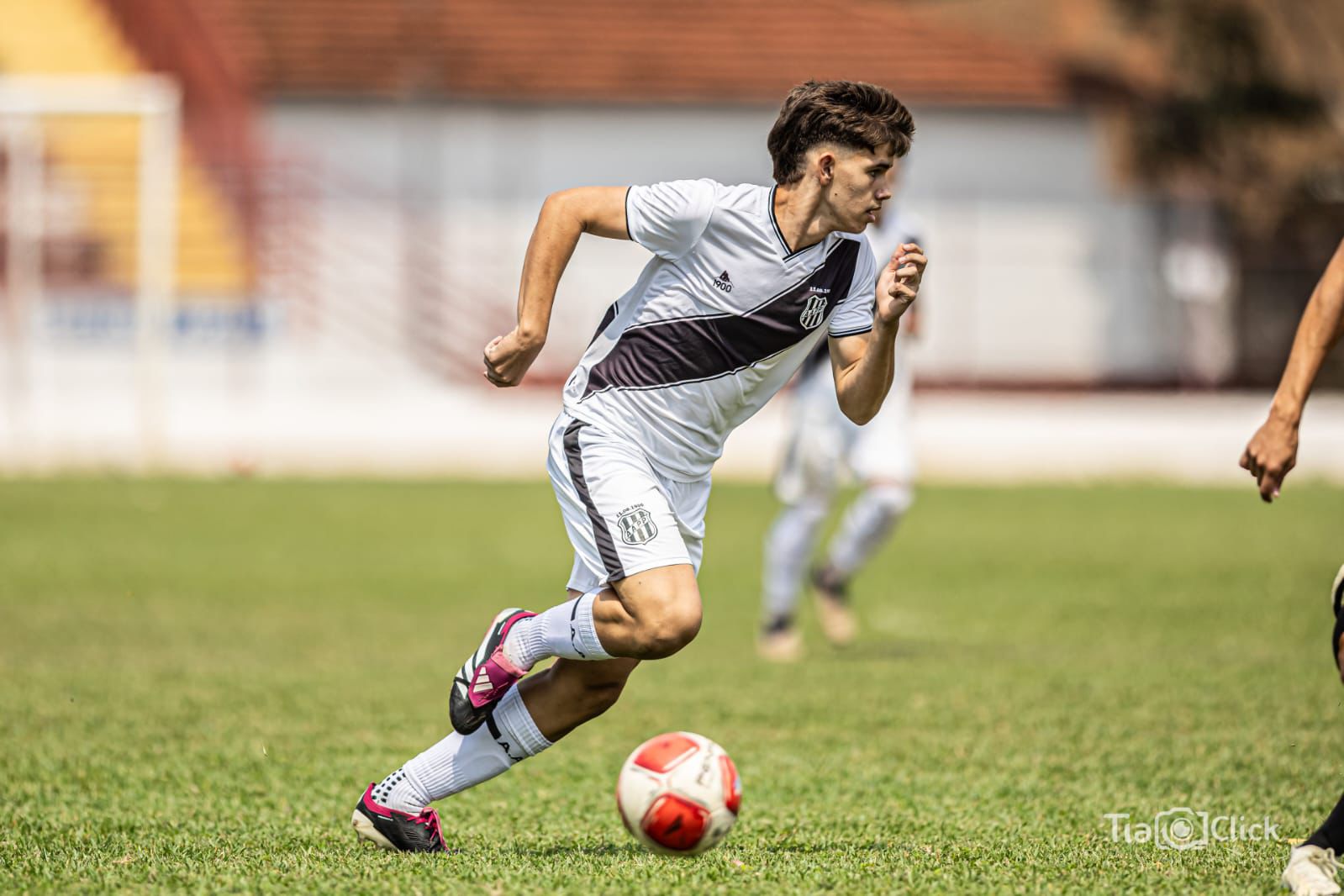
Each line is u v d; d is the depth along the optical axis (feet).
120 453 262.26
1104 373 390.01
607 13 395.55
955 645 116.98
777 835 59.21
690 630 51.29
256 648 112.47
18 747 76.69
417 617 128.88
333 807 64.13
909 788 68.85
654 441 54.49
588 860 53.62
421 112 375.04
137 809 63.21
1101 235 389.39
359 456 270.87
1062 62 391.24
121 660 106.22
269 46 378.94
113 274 303.89
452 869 51.44
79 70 347.56
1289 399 48.19
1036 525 200.95
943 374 385.91
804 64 387.96
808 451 112.47
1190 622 126.93
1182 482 255.50
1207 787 68.23
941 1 502.38
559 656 53.26
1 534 177.47
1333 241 396.57
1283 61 411.34
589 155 381.19
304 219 345.92
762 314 53.26
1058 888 49.29
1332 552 175.42
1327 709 87.92
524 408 318.65
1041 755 76.02
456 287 355.97
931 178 387.34
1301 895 47.65
